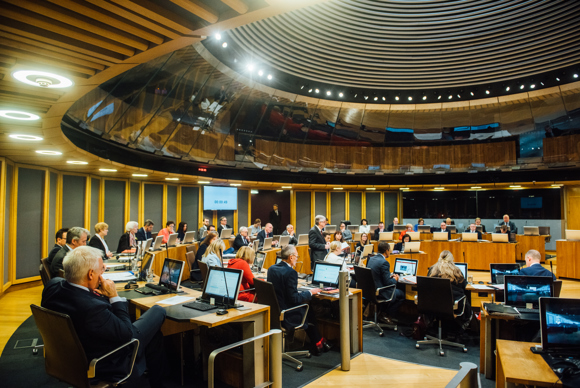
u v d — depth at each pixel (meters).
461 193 14.59
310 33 9.32
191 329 4.05
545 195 13.22
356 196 15.25
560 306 2.73
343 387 3.54
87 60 2.81
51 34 2.44
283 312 3.87
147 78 8.71
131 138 8.67
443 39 9.74
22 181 7.26
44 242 7.77
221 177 11.95
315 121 13.68
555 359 2.56
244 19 2.54
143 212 10.80
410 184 14.16
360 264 6.59
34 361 4.02
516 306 3.96
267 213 14.81
